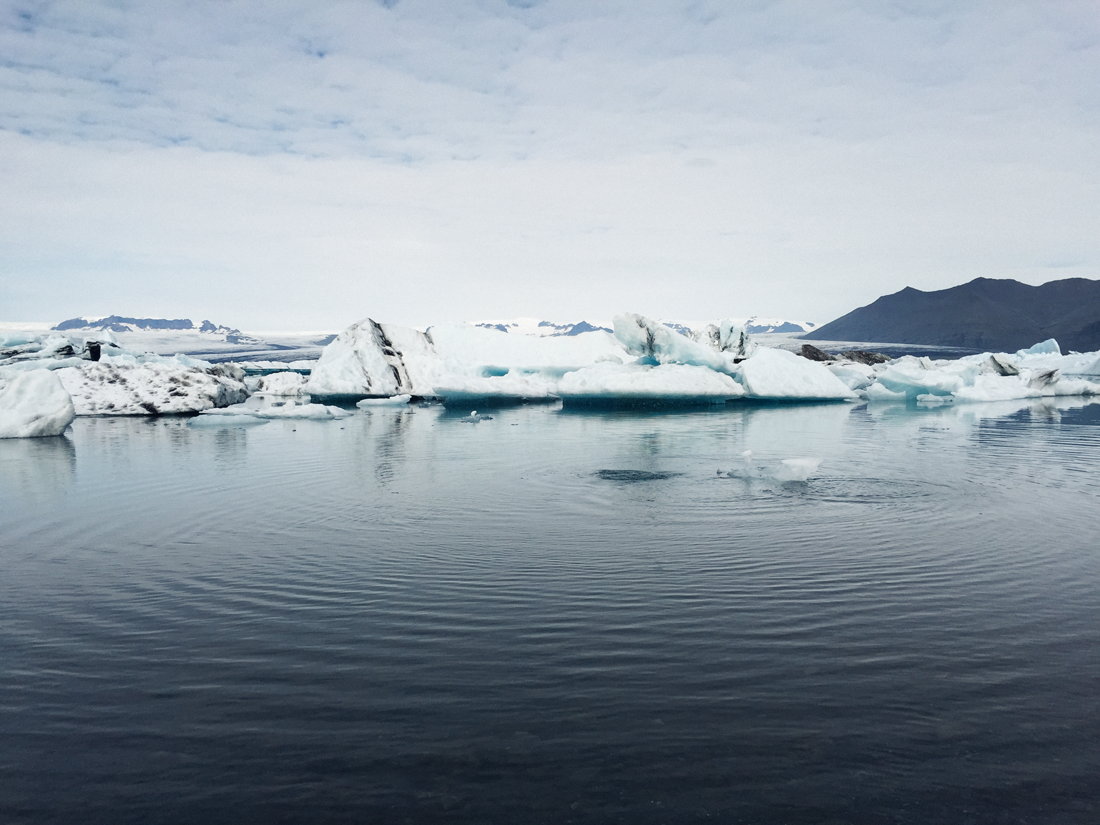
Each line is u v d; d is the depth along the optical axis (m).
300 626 5.20
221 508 9.68
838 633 4.98
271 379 40.12
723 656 4.59
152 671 4.46
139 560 7.07
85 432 20.56
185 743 3.62
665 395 28.42
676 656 4.59
